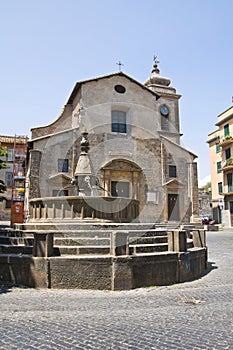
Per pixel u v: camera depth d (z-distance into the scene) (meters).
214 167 47.25
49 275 8.14
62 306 6.53
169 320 5.57
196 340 4.61
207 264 11.84
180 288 8.41
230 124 43.12
